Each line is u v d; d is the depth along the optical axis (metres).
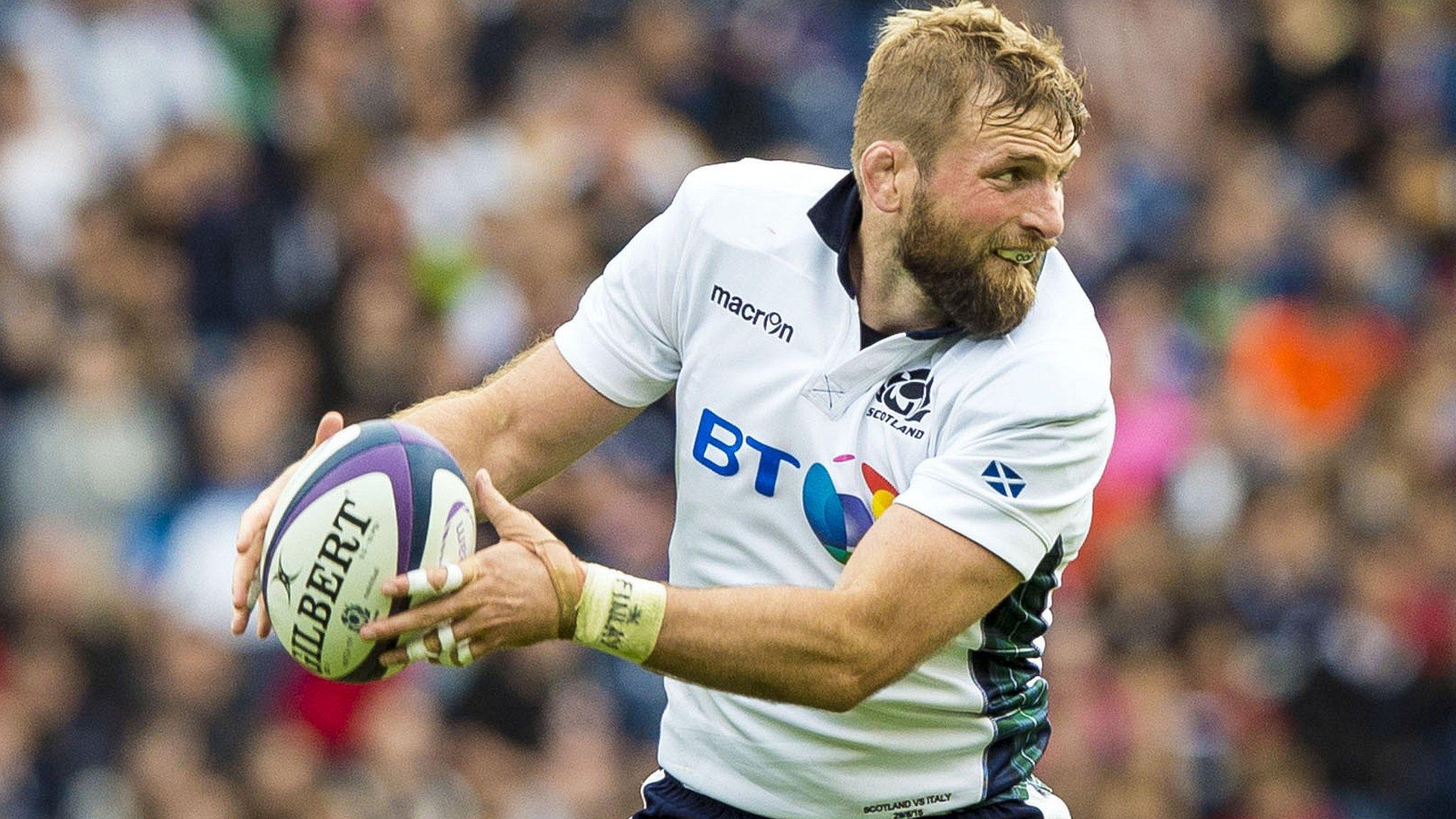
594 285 17.14
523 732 34.44
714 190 16.41
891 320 15.70
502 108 46.12
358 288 39.53
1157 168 51.94
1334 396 46.69
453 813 33.78
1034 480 15.08
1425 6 55.84
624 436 38.66
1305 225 50.03
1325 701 39.22
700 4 49.72
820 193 16.14
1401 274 50.41
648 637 14.26
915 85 15.09
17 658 35.31
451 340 40.50
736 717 16.61
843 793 16.50
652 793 17.45
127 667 35.81
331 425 15.77
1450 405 44.97
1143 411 42.75
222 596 36.28
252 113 46.41
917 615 14.80
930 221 15.05
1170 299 46.97
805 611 14.41
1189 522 41.47
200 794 33.16
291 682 34.62
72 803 34.25
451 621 14.06
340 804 33.06
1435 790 39.00
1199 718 37.72
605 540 37.06
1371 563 40.53
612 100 43.53
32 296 39.31
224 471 37.56
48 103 43.44
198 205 41.59
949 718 16.38
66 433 37.78
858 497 15.76
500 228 41.81
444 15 46.53
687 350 16.41
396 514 14.60
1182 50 54.00
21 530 37.03
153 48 45.06
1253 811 37.44
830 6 52.47
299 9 45.91
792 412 15.86
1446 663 39.97
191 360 40.25
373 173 43.38
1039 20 53.16
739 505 16.23
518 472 16.89
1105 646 37.50
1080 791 35.16
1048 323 15.51
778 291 15.97
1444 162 53.06
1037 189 14.95
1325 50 54.66
